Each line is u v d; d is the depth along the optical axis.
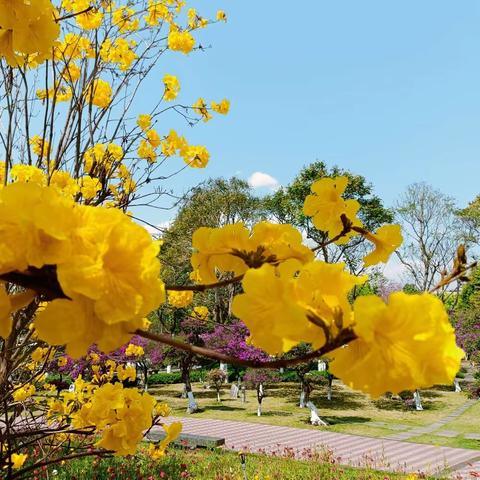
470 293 23.78
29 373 3.15
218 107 3.64
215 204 22.44
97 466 6.84
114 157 2.90
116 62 3.00
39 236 0.59
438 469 10.04
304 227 23.20
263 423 16.12
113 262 0.61
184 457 9.70
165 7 3.35
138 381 25.03
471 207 26.89
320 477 8.84
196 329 17.80
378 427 15.45
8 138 2.28
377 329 0.56
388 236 1.25
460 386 22.98
